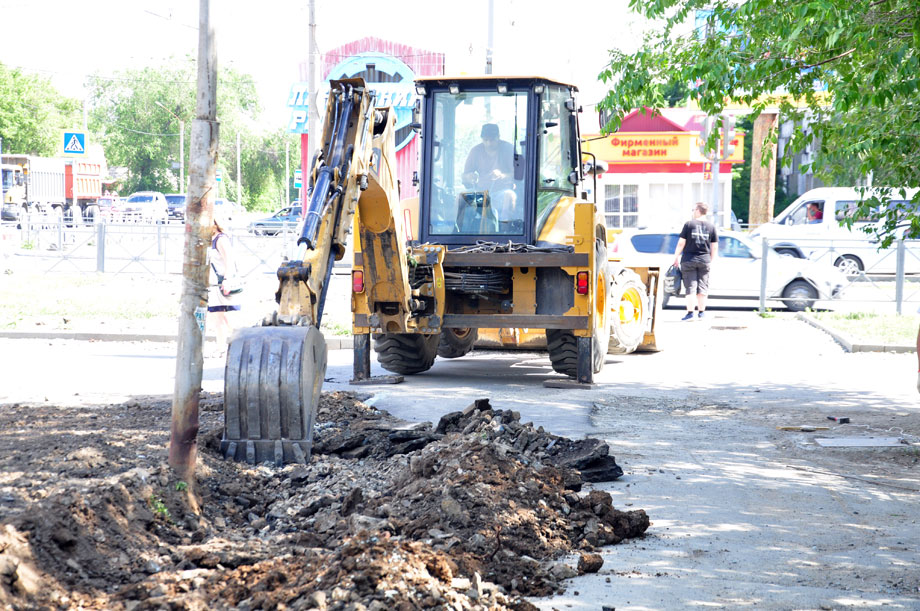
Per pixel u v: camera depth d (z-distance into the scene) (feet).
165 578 15.98
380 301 39.27
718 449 30.22
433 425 31.17
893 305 82.43
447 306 43.19
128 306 67.67
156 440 24.59
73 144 106.01
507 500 20.61
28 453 22.18
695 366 49.67
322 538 19.02
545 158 43.78
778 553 19.92
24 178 194.39
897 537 21.22
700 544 20.51
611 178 143.74
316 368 25.39
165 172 397.39
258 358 24.23
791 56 34.06
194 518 19.44
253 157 442.09
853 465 28.48
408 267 39.63
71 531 16.37
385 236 35.86
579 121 46.11
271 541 18.90
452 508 19.69
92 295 74.59
